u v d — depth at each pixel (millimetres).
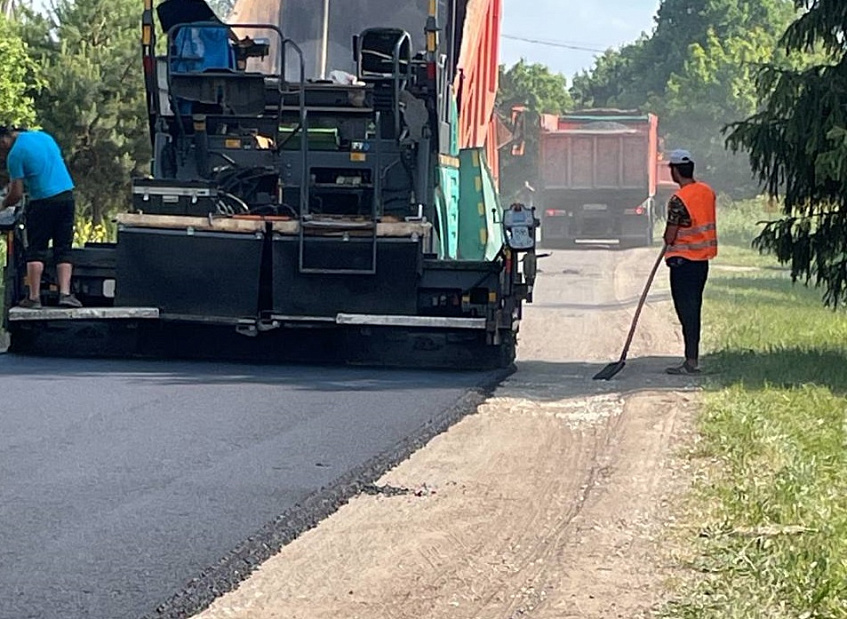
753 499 7035
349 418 9391
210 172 12445
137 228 11656
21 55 24797
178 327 12289
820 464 7930
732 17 86188
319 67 13711
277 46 13758
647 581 5906
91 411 9297
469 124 14484
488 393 10852
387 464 8031
